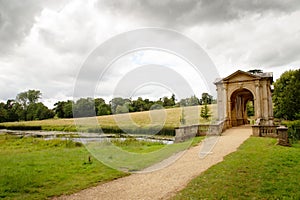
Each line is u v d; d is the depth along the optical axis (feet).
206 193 19.71
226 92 86.94
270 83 87.45
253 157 33.06
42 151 51.16
